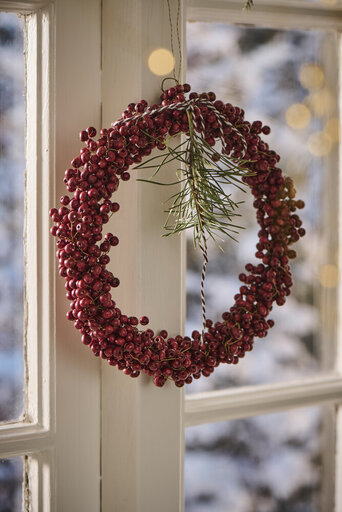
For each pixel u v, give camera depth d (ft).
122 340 2.62
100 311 2.62
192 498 3.19
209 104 2.68
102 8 2.85
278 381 3.30
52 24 2.80
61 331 2.86
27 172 2.90
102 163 2.60
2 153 2.88
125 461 2.90
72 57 2.83
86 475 2.92
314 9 3.18
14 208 2.91
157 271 2.85
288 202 2.87
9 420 2.93
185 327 3.11
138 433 2.86
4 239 2.90
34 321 2.89
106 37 2.85
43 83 2.82
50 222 2.83
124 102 2.83
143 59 2.79
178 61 2.84
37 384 2.88
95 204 2.60
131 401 2.87
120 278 2.88
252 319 2.81
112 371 2.90
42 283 2.86
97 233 2.61
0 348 2.92
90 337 2.66
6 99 2.87
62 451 2.89
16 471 2.93
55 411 2.87
